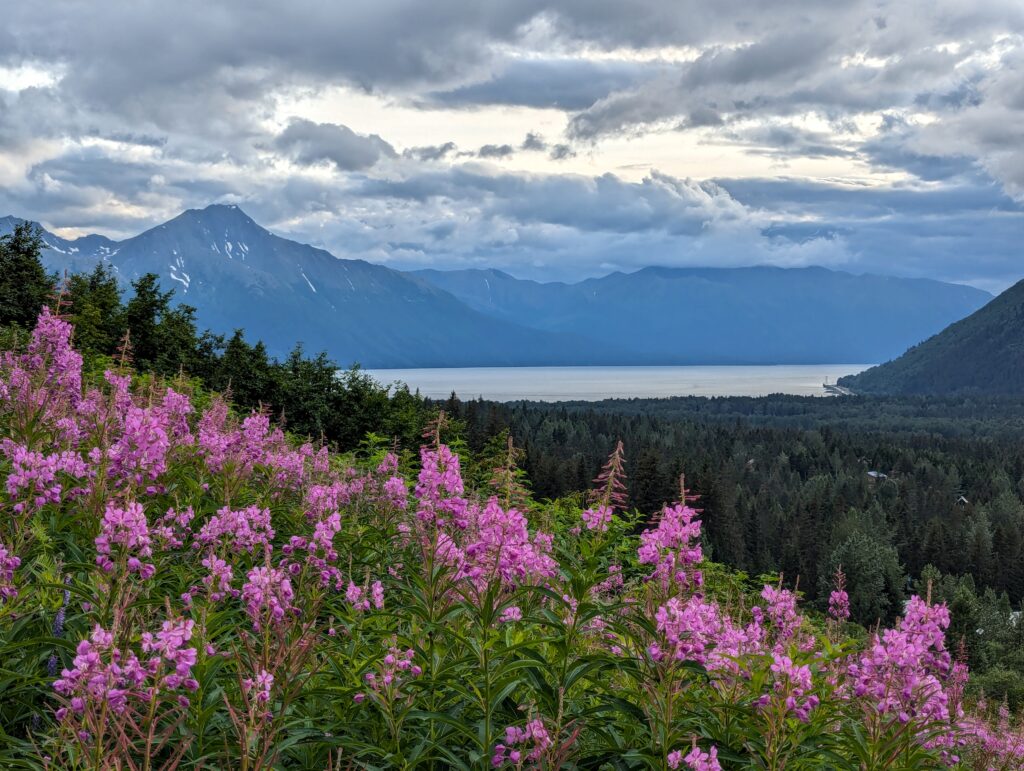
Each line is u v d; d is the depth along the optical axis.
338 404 51.09
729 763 5.13
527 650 5.20
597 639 6.31
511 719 5.29
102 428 8.15
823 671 5.79
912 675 5.21
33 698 5.00
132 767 3.88
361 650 5.79
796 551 115.06
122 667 3.97
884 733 5.17
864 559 101.62
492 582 5.83
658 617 5.11
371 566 7.64
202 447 8.75
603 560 5.84
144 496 7.58
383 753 4.80
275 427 11.77
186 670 4.08
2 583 5.31
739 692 5.51
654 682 5.22
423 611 5.69
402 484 8.86
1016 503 177.50
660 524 6.15
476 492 8.02
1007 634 75.75
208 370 45.06
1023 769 7.11
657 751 4.90
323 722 5.29
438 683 5.14
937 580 104.69
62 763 4.16
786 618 6.97
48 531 6.42
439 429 6.51
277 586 5.08
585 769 5.04
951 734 5.56
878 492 189.38
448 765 5.30
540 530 8.28
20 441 7.82
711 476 100.88
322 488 7.65
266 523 6.44
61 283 9.52
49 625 5.27
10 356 10.03
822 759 5.04
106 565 5.22
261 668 4.49
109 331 38.41
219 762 4.50
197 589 5.81
